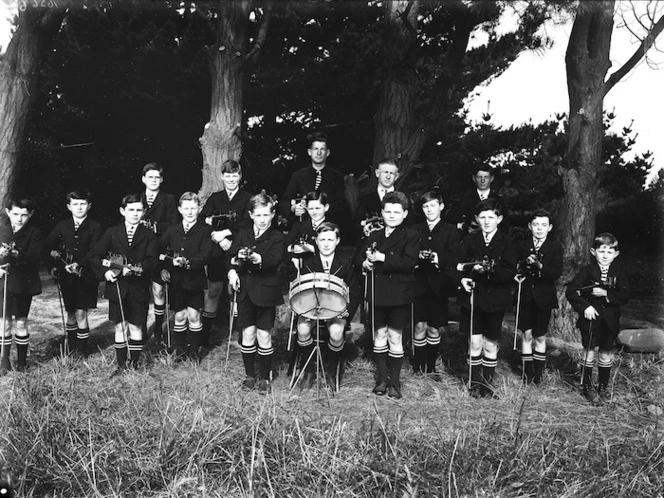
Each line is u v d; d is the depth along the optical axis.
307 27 15.13
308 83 15.19
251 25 14.10
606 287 6.43
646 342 7.96
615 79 8.14
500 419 5.70
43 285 11.80
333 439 4.88
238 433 4.89
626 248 16.00
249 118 16.11
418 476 4.39
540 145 15.68
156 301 7.96
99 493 4.33
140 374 6.75
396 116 9.69
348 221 8.35
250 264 6.57
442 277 7.04
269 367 6.68
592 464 4.72
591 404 6.31
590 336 6.54
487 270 6.45
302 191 7.83
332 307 6.07
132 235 7.02
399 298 6.40
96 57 13.95
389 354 6.55
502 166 15.50
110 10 13.80
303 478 4.48
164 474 4.56
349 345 8.04
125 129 15.08
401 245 6.45
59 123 14.59
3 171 9.45
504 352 7.97
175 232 7.48
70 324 7.62
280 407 5.57
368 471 4.51
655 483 4.60
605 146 15.99
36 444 4.72
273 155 16.47
